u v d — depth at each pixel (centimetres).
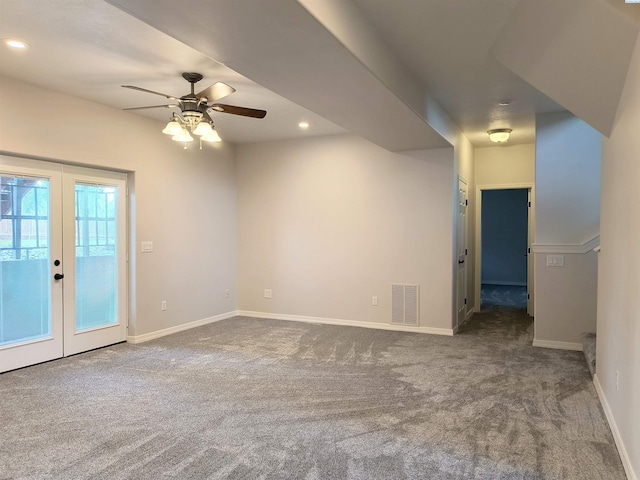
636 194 212
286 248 627
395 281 565
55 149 406
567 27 229
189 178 566
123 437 265
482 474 225
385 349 467
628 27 203
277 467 232
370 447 253
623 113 246
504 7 260
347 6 246
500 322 614
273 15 206
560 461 238
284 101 439
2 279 384
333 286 600
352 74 285
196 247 579
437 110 445
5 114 368
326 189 602
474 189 691
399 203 562
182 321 557
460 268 589
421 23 280
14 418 291
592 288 458
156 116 497
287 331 551
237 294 661
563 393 336
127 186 494
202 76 367
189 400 323
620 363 252
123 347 471
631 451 217
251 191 648
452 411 303
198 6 198
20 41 301
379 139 484
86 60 334
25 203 400
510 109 466
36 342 407
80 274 449
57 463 236
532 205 666
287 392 340
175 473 226
